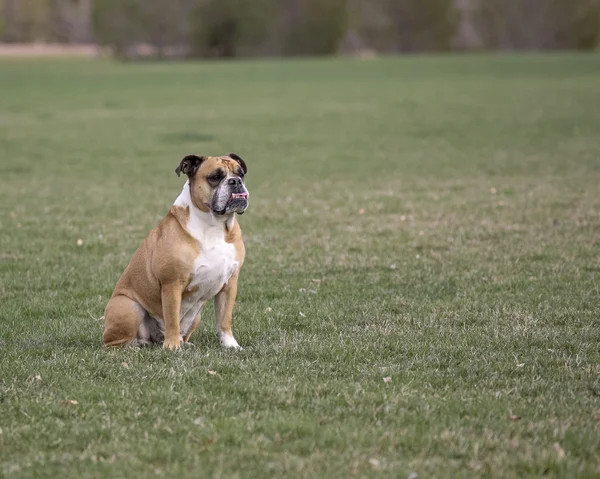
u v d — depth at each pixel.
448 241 15.12
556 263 13.37
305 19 113.75
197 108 45.06
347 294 11.93
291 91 55.41
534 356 8.99
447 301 11.43
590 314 10.64
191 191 9.16
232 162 9.20
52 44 165.88
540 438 6.72
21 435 6.91
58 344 9.70
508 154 26.80
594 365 8.66
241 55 113.75
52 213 18.27
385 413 7.27
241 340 9.92
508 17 133.12
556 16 131.12
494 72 70.06
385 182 22.19
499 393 7.74
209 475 6.14
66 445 6.74
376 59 99.38
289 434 6.84
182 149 29.67
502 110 40.50
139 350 9.20
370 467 6.23
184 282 9.15
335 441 6.68
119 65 96.69
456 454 6.46
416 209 18.19
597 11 129.88
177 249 9.03
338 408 7.39
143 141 31.86
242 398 7.75
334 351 9.15
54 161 26.95
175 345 9.23
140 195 20.56
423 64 84.88
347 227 16.47
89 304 11.57
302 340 9.61
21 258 14.21
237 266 9.46
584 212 17.22
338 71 76.44
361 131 34.19
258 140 32.00
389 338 9.70
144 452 6.52
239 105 46.41
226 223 9.23
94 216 17.91
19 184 22.48
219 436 6.78
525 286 12.11
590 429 6.85
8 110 44.41
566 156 25.84
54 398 7.71
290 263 13.71
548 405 7.46
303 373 8.43
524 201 18.62
